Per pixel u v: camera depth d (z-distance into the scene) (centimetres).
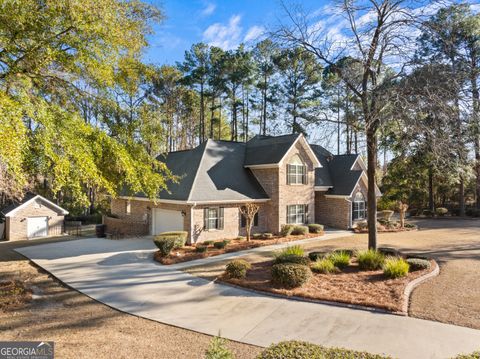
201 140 4212
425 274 1134
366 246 1781
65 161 760
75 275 1266
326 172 2764
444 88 1195
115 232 2350
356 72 1432
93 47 891
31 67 880
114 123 1067
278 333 745
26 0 768
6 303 951
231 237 2048
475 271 1207
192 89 4184
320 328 767
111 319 834
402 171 3300
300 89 3180
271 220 2233
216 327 780
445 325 761
